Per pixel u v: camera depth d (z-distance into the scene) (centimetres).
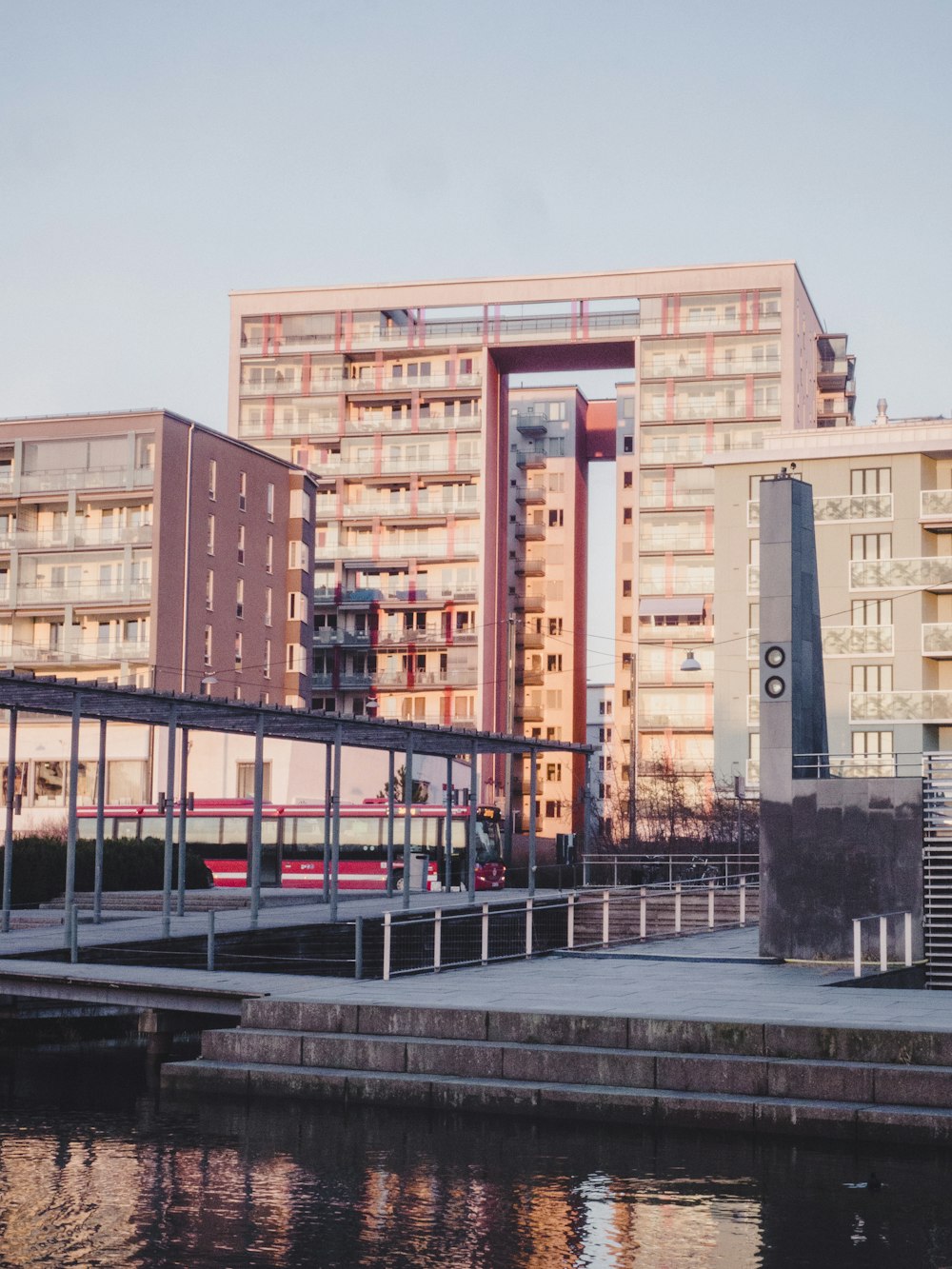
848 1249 1314
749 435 9606
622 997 2194
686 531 9562
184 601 7962
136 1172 1603
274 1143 1733
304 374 10350
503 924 3903
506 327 10144
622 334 9900
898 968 2631
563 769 11744
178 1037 2677
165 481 7850
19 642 7975
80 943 2858
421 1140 1742
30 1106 2023
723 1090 1812
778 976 2558
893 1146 1675
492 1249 1321
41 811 6881
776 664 2953
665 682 9425
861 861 2848
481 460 10081
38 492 7938
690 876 6050
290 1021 2120
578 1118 1836
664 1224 1389
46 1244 1341
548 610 12006
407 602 10131
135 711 3262
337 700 10262
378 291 10306
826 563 6388
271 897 4441
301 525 9050
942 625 6172
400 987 2352
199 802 5388
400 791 6762
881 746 6178
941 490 6278
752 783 6875
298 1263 1286
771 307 9688
